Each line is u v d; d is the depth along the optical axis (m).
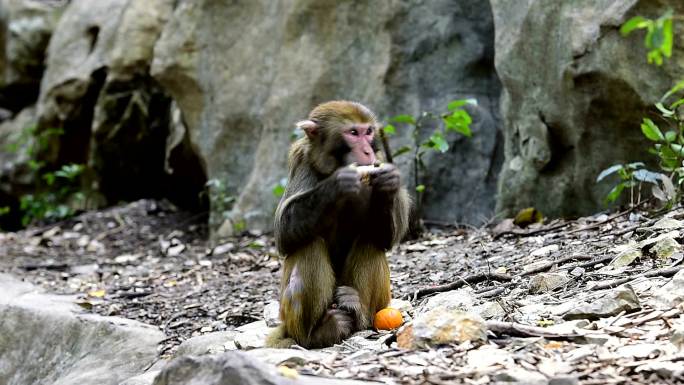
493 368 6.69
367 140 8.56
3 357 12.29
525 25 13.12
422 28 15.21
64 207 21.17
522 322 8.09
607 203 12.42
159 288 13.88
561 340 7.23
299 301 8.32
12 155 23.78
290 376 6.44
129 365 10.57
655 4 11.48
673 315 7.47
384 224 8.47
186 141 19.34
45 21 24.25
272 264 14.22
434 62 15.21
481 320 7.37
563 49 12.48
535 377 6.41
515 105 13.59
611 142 12.38
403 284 11.23
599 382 6.25
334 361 7.29
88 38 21.91
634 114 11.98
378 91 15.37
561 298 8.84
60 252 18.02
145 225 19.45
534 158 13.25
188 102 18.12
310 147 8.70
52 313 12.47
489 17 15.19
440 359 7.01
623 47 11.77
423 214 14.74
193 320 11.78
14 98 24.81
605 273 9.34
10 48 24.30
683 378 6.18
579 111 12.46
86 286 14.55
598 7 12.18
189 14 18.05
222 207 17.34
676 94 11.41
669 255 9.31
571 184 12.88
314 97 16.09
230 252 15.55
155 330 11.45
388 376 6.75
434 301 9.44
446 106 15.01
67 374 11.03
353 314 8.44
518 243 12.04
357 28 15.78
